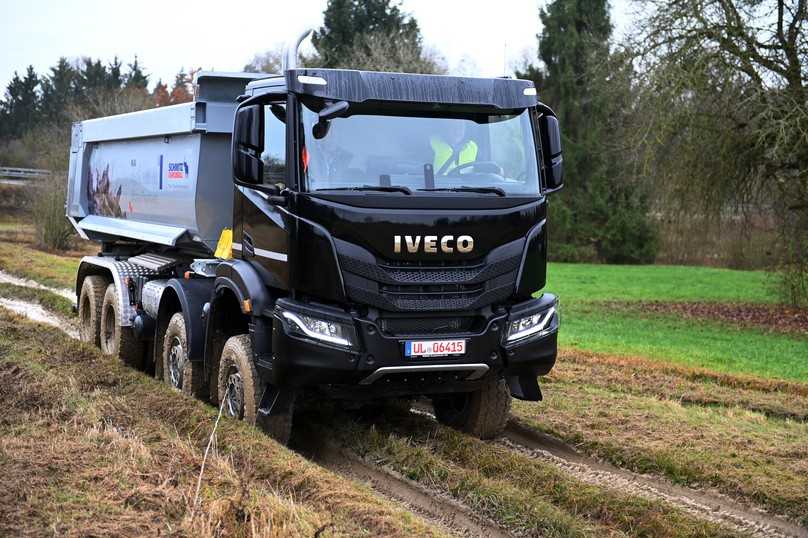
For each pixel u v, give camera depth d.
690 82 20.97
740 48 21.08
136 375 9.37
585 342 15.76
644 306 25.83
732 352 15.76
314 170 6.62
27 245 37.22
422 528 5.33
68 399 7.96
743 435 8.13
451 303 6.73
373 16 47.72
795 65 21.02
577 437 7.92
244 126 6.68
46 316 15.88
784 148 20.67
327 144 6.68
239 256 7.76
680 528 5.63
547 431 8.23
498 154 7.09
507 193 7.01
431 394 7.72
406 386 7.06
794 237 22.80
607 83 23.64
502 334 6.95
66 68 84.62
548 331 7.21
